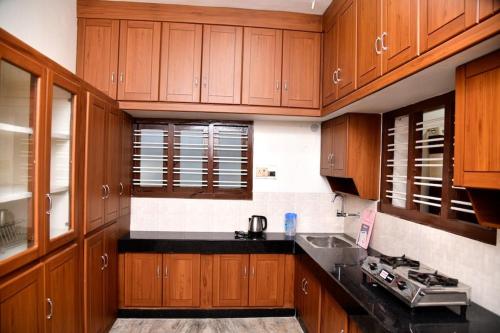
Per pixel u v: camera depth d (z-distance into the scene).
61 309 1.82
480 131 1.22
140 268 2.94
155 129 3.32
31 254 1.50
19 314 1.41
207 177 3.33
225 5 2.77
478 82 1.25
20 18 2.01
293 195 3.39
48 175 1.64
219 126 3.35
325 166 3.23
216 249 2.96
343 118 2.75
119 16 2.74
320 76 2.89
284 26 2.84
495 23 1.05
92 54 2.73
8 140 1.57
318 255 2.50
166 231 3.29
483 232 1.59
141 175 3.30
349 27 2.25
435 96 2.01
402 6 1.57
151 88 2.76
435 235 1.95
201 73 2.80
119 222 2.91
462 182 1.31
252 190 3.37
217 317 3.01
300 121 3.37
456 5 1.21
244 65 2.83
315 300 2.43
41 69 1.55
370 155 2.69
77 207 2.03
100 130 2.37
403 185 2.44
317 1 2.68
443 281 1.55
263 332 2.78
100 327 2.44
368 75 1.95
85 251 2.13
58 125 1.93
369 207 2.83
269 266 3.03
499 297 1.49
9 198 1.42
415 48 1.46
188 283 2.97
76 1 2.71
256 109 2.86
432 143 2.18
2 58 1.29
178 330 2.78
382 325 1.37
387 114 2.60
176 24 2.77
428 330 1.34
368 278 1.96
